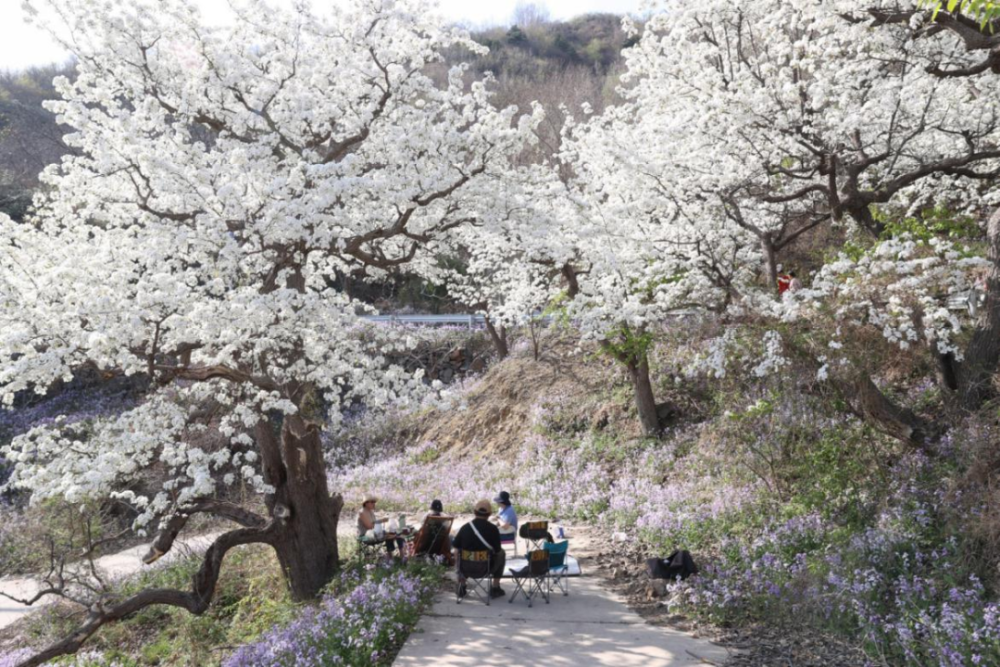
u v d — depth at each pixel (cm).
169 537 1043
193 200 954
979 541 854
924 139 1444
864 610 791
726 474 1360
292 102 1067
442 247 1206
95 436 990
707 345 1384
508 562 1070
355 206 1060
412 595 946
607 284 1371
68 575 1396
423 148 1049
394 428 2411
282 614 1071
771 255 1430
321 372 997
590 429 1850
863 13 1284
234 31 1112
